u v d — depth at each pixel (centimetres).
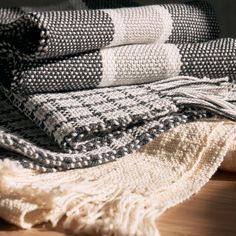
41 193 35
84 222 34
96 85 48
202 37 57
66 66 45
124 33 48
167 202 37
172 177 40
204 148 43
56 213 34
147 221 34
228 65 53
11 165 36
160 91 48
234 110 47
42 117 42
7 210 34
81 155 41
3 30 43
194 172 42
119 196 36
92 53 47
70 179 39
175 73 52
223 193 40
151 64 50
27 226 34
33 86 44
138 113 43
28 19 42
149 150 45
